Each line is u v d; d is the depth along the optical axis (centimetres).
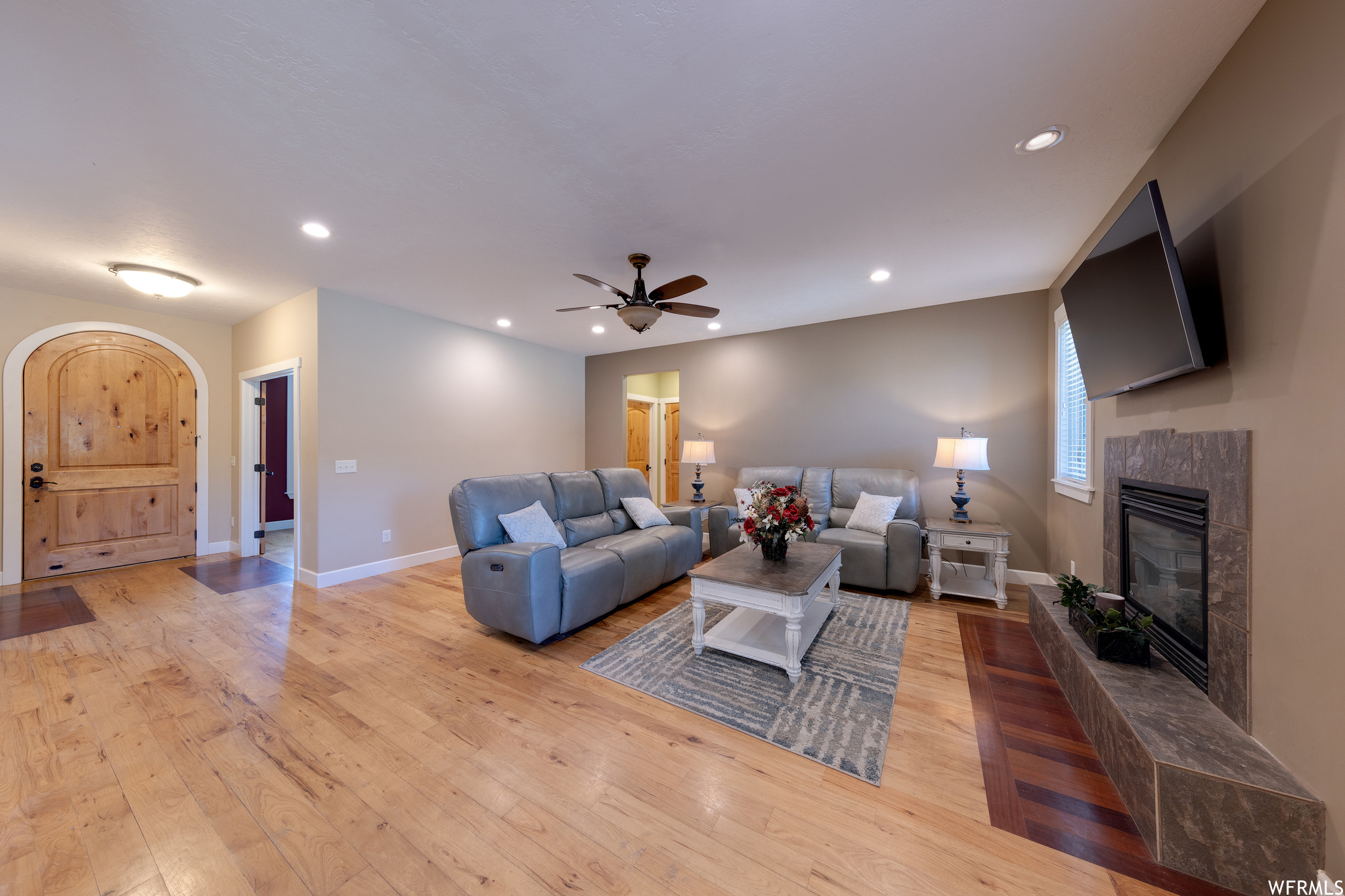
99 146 190
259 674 238
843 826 145
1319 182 117
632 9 130
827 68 152
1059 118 177
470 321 471
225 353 485
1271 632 133
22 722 196
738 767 172
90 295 388
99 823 145
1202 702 159
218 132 182
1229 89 148
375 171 210
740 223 261
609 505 409
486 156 199
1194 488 170
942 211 249
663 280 352
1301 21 121
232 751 179
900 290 380
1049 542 375
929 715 202
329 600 350
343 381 388
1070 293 240
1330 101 113
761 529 278
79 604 339
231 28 135
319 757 176
